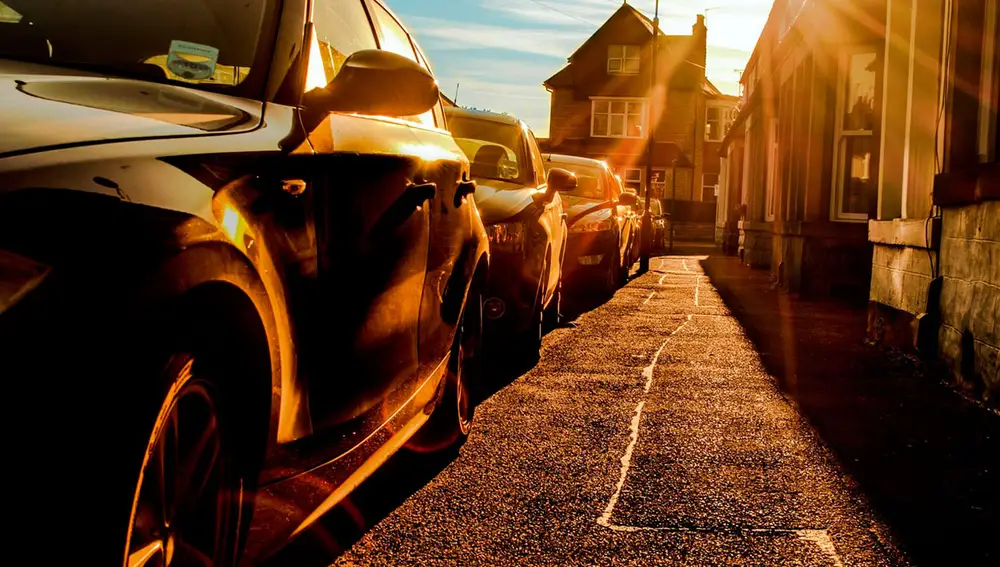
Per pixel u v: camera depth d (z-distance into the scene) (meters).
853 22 13.99
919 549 3.51
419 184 3.61
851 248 14.17
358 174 2.98
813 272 14.45
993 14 7.00
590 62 55.00
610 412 5.81
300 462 2.60
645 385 6.75
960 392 6.64
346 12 3.81
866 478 4.43
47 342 1.55
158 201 1.89
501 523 3.71
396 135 3.58
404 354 3.49
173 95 2.58
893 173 9.73
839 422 5.63
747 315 11.78
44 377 1.53
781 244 16.81
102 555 1.67
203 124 2.40
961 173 6.63
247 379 2.34
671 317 11.44
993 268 6.12
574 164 15.70
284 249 2.41
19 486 1.50
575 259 13.84
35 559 1.53
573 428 5.36
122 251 1.72
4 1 3.05
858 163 14.56
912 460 4.77
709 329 10.21
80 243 1.65
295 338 2.48
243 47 3.00
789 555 3.42
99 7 3.07
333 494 2.92
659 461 4.67
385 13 4.49
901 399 6.37
